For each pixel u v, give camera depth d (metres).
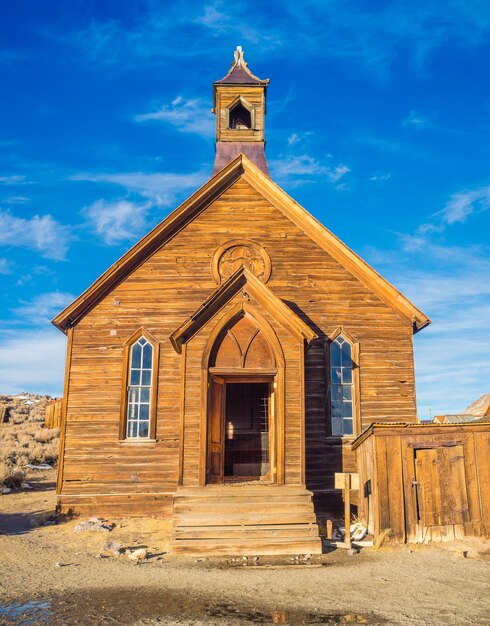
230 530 12.70
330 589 9.45
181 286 17.45
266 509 13.36
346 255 17.86
